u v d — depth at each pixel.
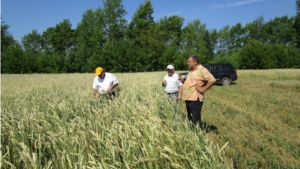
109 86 6.68
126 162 2.76
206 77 4.87
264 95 11.52
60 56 49.94
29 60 48.69
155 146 3.12
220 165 2.85
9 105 5.68
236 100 10.24
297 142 5.11
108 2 54.62
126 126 3.52
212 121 6.77
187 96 5.06
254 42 48.00
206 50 52.75
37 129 3.75
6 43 58.69
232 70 16.59
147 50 49.53
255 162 4.18
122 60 46.91
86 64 49.38
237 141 5.23
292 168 3.97
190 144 3.14
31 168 2.87
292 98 10.50
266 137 5.49
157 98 5.64
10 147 3.49
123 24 56.03
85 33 55.06
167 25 62.41
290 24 63.28
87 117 4.51
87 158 3.04
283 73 25.17
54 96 6.95
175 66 49.75
